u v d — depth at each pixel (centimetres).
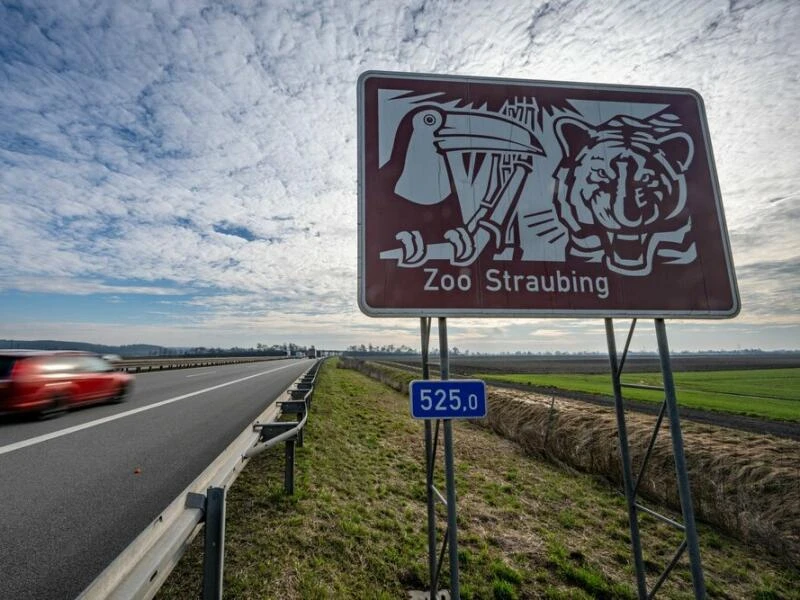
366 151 291
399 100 303
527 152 306
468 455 878
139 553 171
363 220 279
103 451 576
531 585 388
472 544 454
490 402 1399
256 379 2006
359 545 382
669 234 304
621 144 316
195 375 2312
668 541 525
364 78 305
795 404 1492
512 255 288
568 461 855
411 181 290
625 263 296
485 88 314
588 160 311
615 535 533
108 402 1054
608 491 701
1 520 354
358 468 631
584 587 398
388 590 330
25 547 307
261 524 378
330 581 318
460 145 301
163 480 458
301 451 644
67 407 873
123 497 408
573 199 302
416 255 278
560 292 287
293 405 656
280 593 286
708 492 584
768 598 415
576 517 580
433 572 291
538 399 1319
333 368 4106
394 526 443
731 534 537
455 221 287
